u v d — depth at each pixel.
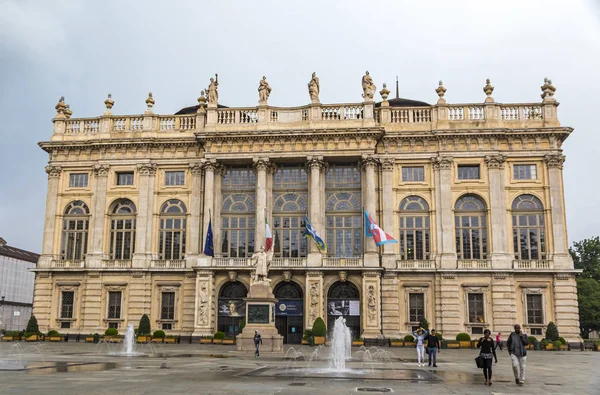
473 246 57.53
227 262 58.00
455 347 52.28
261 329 41.72
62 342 57.06
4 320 98.88
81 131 64.12
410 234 58.41
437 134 58.19
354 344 53.41
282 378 23.72
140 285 59.72
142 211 61.06
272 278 57.12
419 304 56.62
